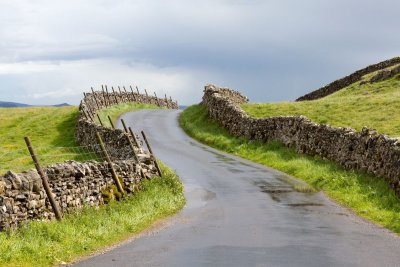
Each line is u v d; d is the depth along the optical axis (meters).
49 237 13.91
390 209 19.02
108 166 20.50
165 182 24.56
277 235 15.28
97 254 13.38
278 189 25.34
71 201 17.12
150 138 47.81
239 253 12.99
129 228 16.70
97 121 53.34
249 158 38.91
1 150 44.38
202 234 15.71
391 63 70.12
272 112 50.09
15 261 11.98
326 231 15.86
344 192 23.28
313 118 45.00
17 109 66.50
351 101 49.22
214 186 26.34
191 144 45.50
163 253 13.23
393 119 40.12
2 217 13.64
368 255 12.70
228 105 50.75
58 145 47.16
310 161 32.50
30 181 14.91
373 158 24.48
